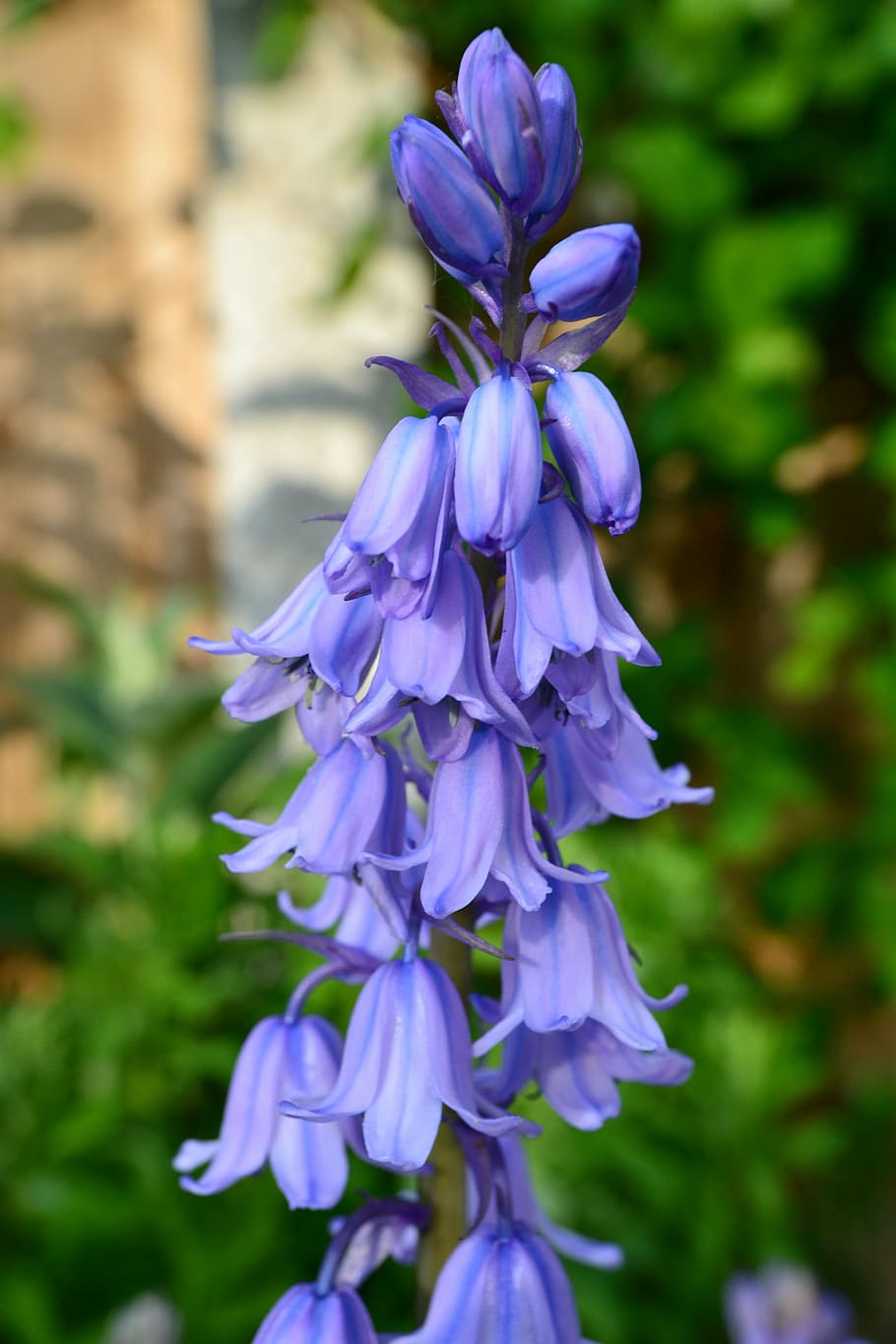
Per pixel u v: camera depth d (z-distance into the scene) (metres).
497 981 0.43
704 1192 0.47
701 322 0.58
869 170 0.57
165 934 0.45
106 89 0.63
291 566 0.62
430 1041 0.22
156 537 0.66
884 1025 0.67
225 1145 0.23
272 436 0.61
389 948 0.24
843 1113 0.65
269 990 0.47
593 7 0.56
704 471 0.63
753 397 0.57
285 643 0.22
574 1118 0.23
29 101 0.63
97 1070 0.46
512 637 0.21
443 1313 0.22
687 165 0.56
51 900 0.56
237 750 0.50
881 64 0.54
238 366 0.61
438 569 0.21
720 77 0.56
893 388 0.61
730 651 0.67
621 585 0.66
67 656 0.67
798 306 0.59
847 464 0.64
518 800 0.21
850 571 0.62
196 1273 0.40
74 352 0.65
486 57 0.21
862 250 0.58
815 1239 0.61
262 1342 0.22
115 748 0.55
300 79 0.59
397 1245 0.24
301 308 0.60
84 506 0.66
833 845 0.64
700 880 0.51
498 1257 0.22
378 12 0.59
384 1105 0.21
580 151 0.22
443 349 0.21
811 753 0.66
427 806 0.22
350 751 0.22
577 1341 0.22
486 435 0.20
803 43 0.55
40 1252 0.44
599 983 0.22
